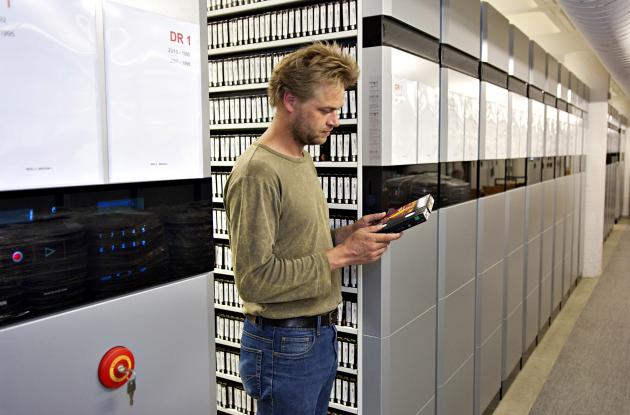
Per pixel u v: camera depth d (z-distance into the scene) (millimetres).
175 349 1143
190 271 1165
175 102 1112
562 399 3389
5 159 835
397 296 2076
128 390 1039
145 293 1064
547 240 4664
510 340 3596
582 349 4301
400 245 2076
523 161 3773
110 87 985
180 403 1166
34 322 878
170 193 1112
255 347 1543
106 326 994
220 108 2572
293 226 1488
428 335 2396
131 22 1014
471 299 2871
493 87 3037
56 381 917
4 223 835
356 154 2076
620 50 3678
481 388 3039
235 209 1441
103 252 982
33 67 864
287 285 1427
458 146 2580
